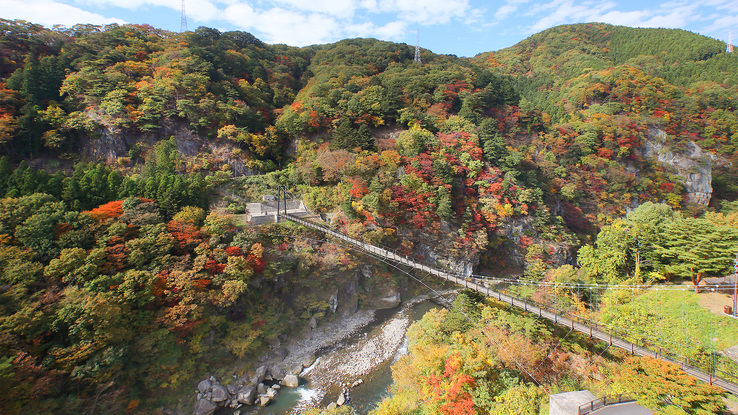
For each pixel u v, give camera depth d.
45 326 25.14
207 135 57.81
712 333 25.94
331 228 48.84
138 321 29.95
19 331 24.12
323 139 65.44
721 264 32.22
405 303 51.88
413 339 34.38
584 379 25.75
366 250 45.06
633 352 24.19
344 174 54.59
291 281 44.25
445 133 63.97
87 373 25.36
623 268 38.28
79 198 36.06
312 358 38.31
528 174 64.25
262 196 52.72
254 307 40.09
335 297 47.00
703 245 33.25
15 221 30.28
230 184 53.62
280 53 101.88
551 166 69.00
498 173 60.78
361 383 34.59
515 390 23.92
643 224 38.31
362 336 43.12
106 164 51.03
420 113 66.50
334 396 32.81
